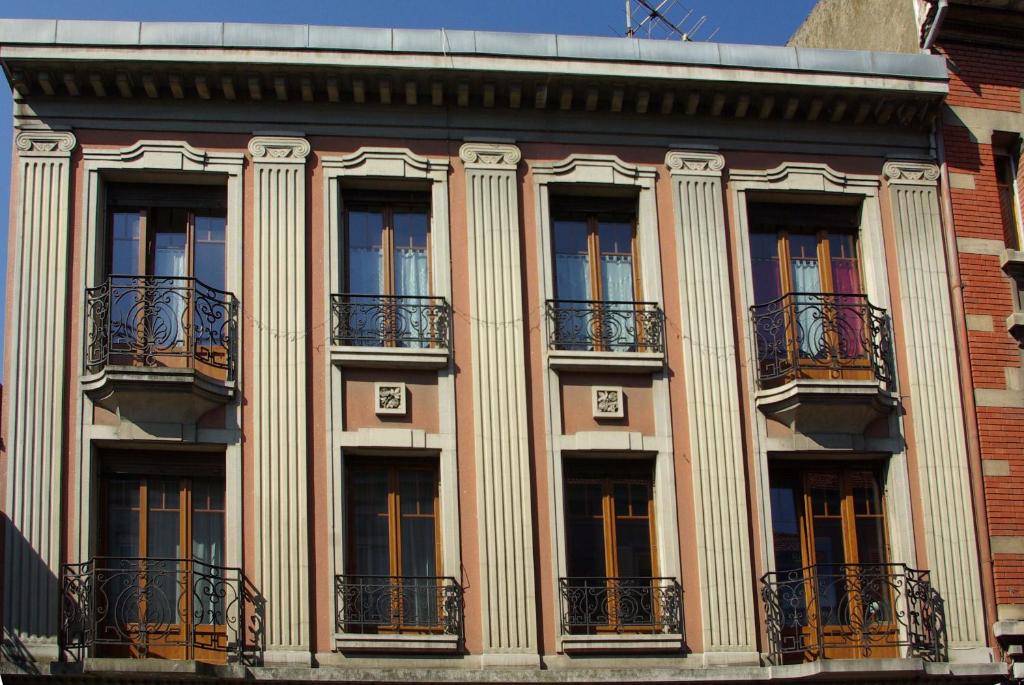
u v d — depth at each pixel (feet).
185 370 55.98
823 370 62.28
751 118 65.00
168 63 59.72
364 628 56.59
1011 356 63.52
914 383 62.34
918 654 58.65
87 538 55.62
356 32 61.11
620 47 62.85
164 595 55.77
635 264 63.46
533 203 62.39
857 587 58.85
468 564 57.62
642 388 60.80
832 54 64.44
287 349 58.75
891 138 66.03
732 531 59.21
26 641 53.93
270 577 56.13
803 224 65.16
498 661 56.39
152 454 57.88
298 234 60.29
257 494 57.00
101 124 60.70
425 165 62.03
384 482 59.00
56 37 59.41
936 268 64.18
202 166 60.64
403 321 60.29
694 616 58.18
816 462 61.87
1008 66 68.08
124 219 60.85
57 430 56.44
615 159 63.36
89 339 57.77
